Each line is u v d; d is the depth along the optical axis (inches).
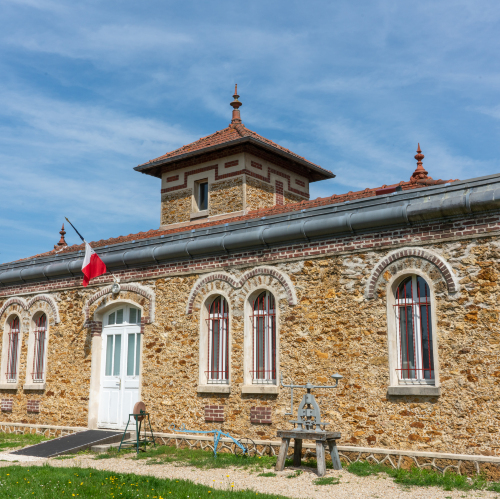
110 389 570.9
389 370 401.7
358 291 424.5
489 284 373.4
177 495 323.9
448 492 326.6
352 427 410.3
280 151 686.5
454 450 369.4
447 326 383.9
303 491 335.9
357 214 425.1
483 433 361.7
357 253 429.4
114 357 576.7
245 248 488.7
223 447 472.4
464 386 372.5
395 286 414.0
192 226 662.5
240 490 338.6
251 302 484.1
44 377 616.4
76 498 323.3
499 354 363.9
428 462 375.2
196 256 521.0
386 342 406.9
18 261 685.3
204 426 488.1
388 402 399.2
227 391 476.7
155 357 532.7
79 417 578.2
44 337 637.3
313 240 451.8
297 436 385.4
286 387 445.7
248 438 457.7
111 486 347.3
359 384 413.1
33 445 516.7
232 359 480.7
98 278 593.6
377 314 413.7
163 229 719.1
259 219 489.4
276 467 391.5
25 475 379.6
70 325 607.5
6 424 634.8
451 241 390.6
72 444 507.8
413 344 403.9
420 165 498.3
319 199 549.3
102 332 591.8
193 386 502.0
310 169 743.1
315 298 443.5
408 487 340.2
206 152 687.1
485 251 378.0
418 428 384.5
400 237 410.9
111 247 593.9
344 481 358.3
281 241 466.6
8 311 670.5
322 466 371.9
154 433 517.0
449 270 387.9
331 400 422.3
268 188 693.3
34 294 651.5
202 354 503.2
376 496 320.2
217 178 684.7
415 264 402.9
